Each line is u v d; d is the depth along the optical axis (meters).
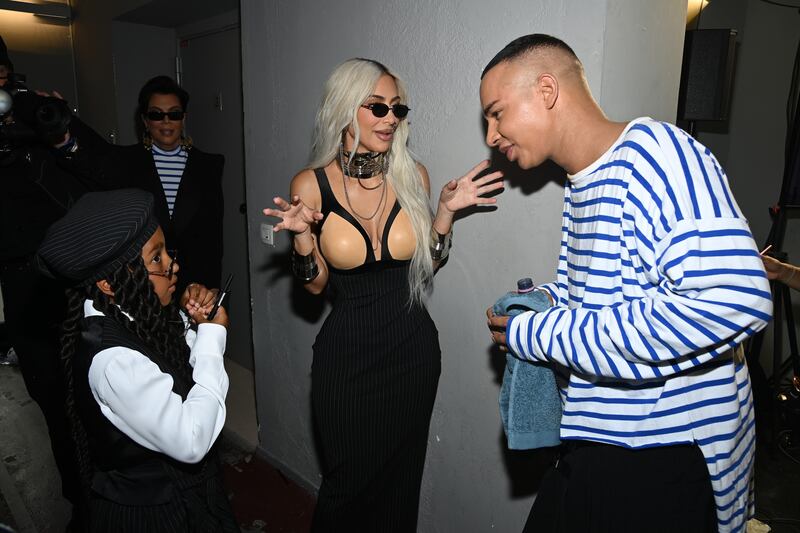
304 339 2.55
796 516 2.46
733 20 3.22
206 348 1.32
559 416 1.42
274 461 2.86
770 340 3.34
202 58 3.90
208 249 3.02
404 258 1.79
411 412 1.89
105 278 1.18
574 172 1.27
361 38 2.04
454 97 1.79
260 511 2.52
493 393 1.87
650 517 1.22
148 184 2.85
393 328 1.80
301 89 2.31
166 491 1.24
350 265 1.74
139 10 3.60
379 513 1.98
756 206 3.36
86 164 2.13
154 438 1.15
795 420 2.94
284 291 2.62
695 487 1.20
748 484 1.30
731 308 1.00
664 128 1.12
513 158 1.34
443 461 2.08
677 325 1.03
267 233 2.62
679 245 1.02
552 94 1.22
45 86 4.71
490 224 1.78
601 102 1.45
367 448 1.86
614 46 1.45
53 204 2.17
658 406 1.18
